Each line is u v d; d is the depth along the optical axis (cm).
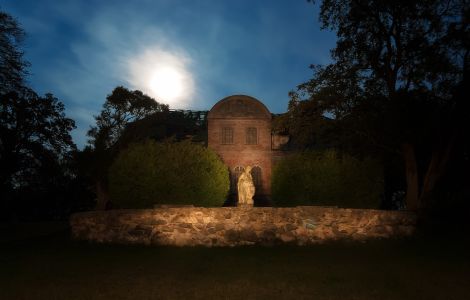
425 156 3425
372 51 3061
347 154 2880
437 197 3022
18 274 1409
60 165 5038
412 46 2944
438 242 2108
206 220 2091
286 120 3228
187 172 2720
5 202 4994
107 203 4453
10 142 4484
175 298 1114
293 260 1675
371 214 2203
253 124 3762
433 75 2869
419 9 2947
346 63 3102
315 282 1297
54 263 1605
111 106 4616
